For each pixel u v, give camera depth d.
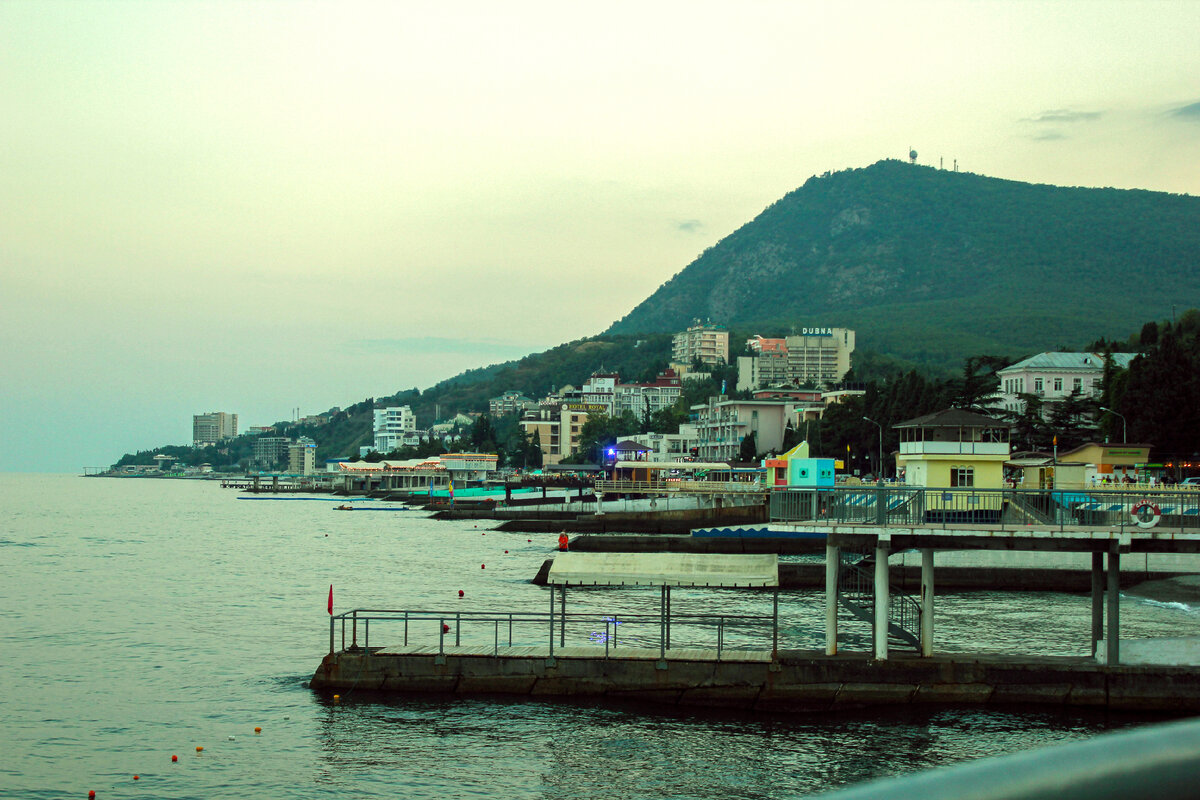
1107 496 47.00
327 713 47.91
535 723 45.94
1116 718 45.72
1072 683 46.56
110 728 46.62
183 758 42.56
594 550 128.75
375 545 143.62
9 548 143.62
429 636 65.06
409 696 49.94
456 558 122.19
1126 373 157.12
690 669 48.19
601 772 40.19
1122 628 67.81
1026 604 79.00
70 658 61.28
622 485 185.50
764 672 47.69
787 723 45.72
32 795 38.59
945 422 71.75
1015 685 46.91
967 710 46.69
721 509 146.25
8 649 64.06
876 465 189.00
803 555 121.88
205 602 85.12
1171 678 46.12
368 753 42.62
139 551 138.12
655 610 75.81
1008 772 3.42
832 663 47.56
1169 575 87.62
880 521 47.31
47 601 86.12
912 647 55.16
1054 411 170.12
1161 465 123.69
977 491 47.19
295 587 94.69
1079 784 3.29
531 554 126.75
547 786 38.97
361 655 51.16
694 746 42.94
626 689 48.69
